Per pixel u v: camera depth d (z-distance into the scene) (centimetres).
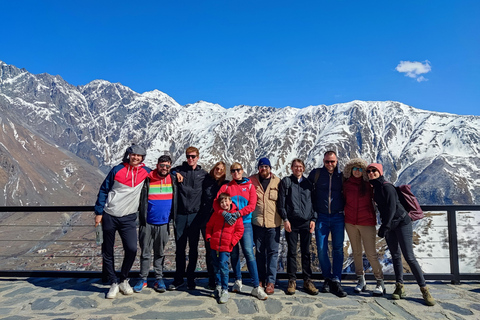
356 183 538
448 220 599
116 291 506
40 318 421
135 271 608
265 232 538
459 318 432
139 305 469
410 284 584
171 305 469
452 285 580
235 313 441
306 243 533
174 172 543
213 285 545
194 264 543
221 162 547
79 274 608
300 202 525
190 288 541
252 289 536
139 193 525
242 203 511
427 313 448
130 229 519
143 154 517
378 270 527
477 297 514
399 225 504
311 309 458
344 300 497
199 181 544
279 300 493
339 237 538
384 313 446
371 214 526
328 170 549
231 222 488
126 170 517
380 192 498
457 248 590
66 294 517
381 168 509
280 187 533
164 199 530
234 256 534
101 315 432
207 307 462
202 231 548
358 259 545
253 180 549
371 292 538
